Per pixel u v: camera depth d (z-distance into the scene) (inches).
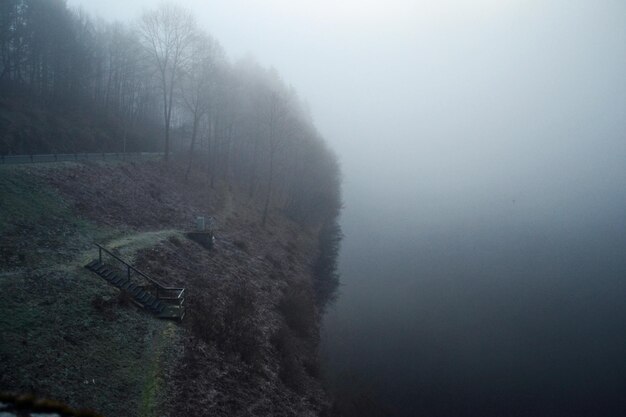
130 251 1050.7
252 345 924.0
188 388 699.4
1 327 625.9
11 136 1507.1
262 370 879.1
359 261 2134.6
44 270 811.4
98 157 1588.3
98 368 652.1
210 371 772.6
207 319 917.2
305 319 1282.0
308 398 901.2
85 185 1305.4
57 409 322.3
